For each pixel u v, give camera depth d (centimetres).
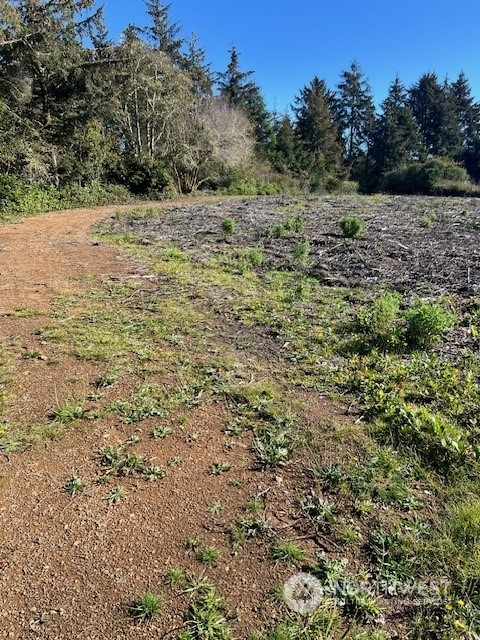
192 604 168
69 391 311
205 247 764
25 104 1579
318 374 332
